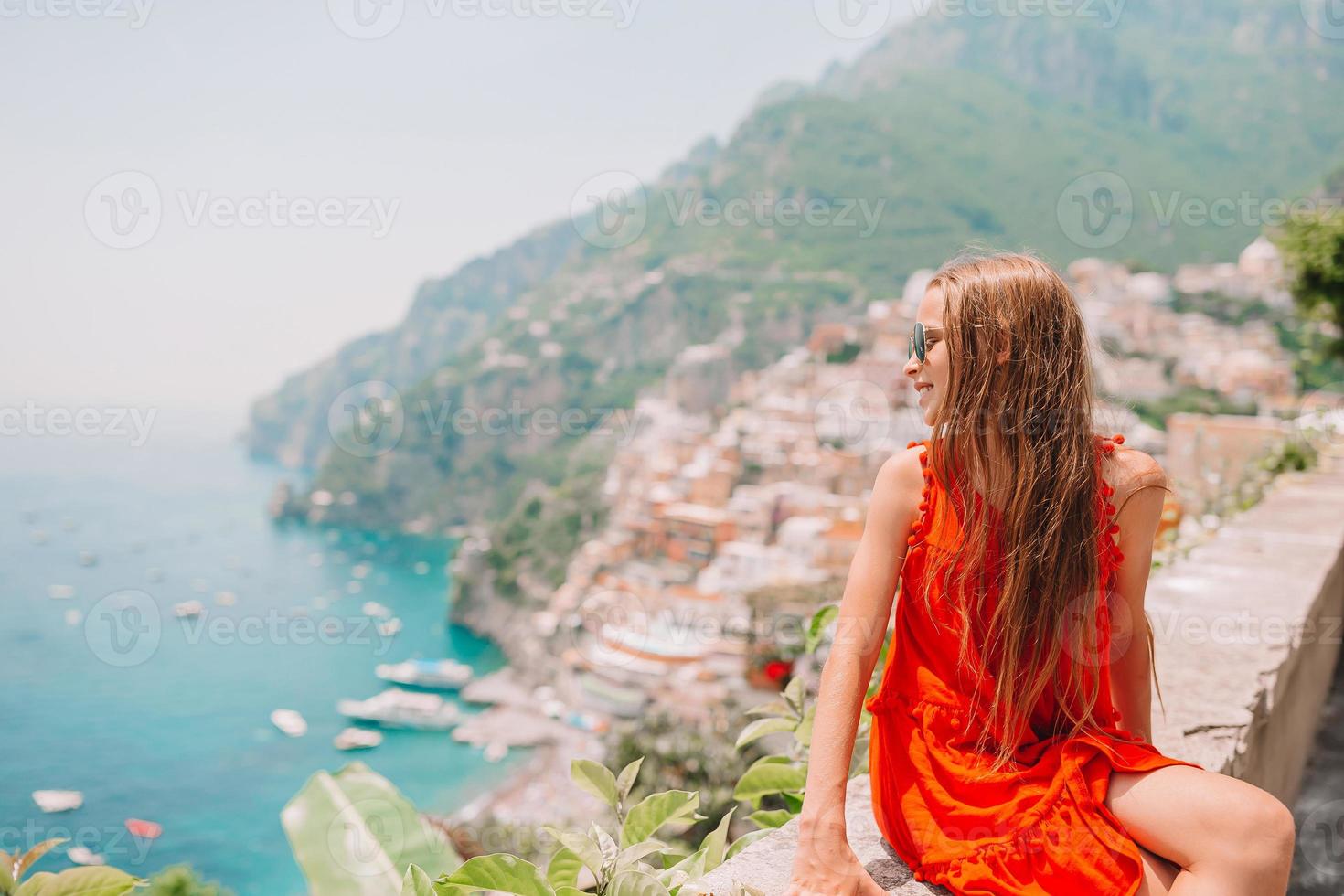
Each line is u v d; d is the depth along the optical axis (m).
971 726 1.25
